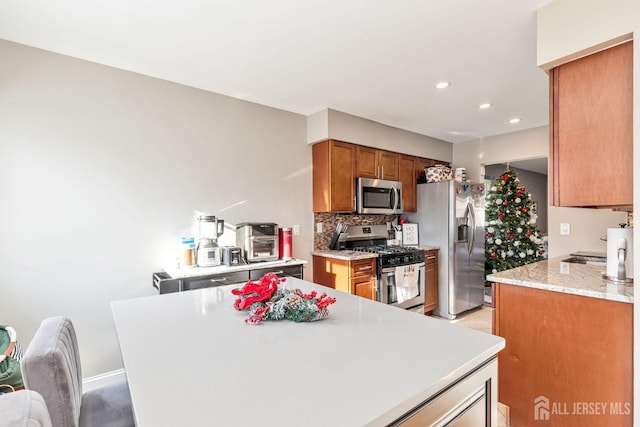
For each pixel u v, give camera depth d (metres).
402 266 3.64
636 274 1.39
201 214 2.87
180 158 2.76
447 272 4.05
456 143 4.89
